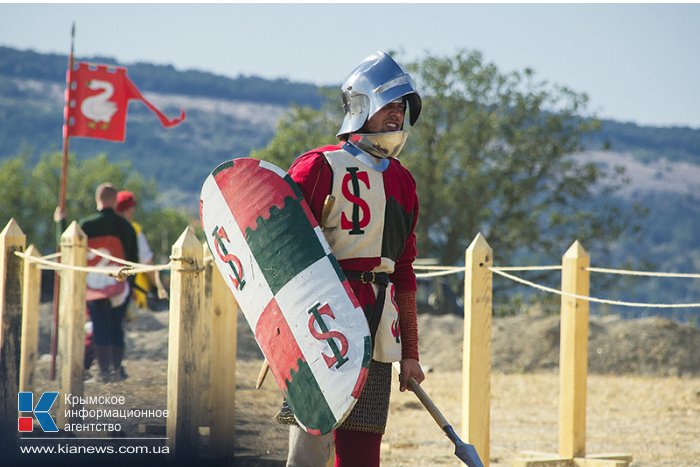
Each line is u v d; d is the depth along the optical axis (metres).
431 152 108.44
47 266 22.70
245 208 11.62
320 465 11.60
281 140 113.19
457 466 20.05
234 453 18.89
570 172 110.50
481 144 108.56
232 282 11.74
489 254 16.58
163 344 38.31
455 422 26.62
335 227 11.55
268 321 11.34
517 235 107.62
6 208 149.25
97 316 28.19
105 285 28.17
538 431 25.61
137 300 30.03
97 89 31.11
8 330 20.28
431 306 66.94
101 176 160.88
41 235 151.62
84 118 30.97
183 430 16.88
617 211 109.81
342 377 10.76
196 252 16.98
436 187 105.00
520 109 108.75
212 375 18.81
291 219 11.32
